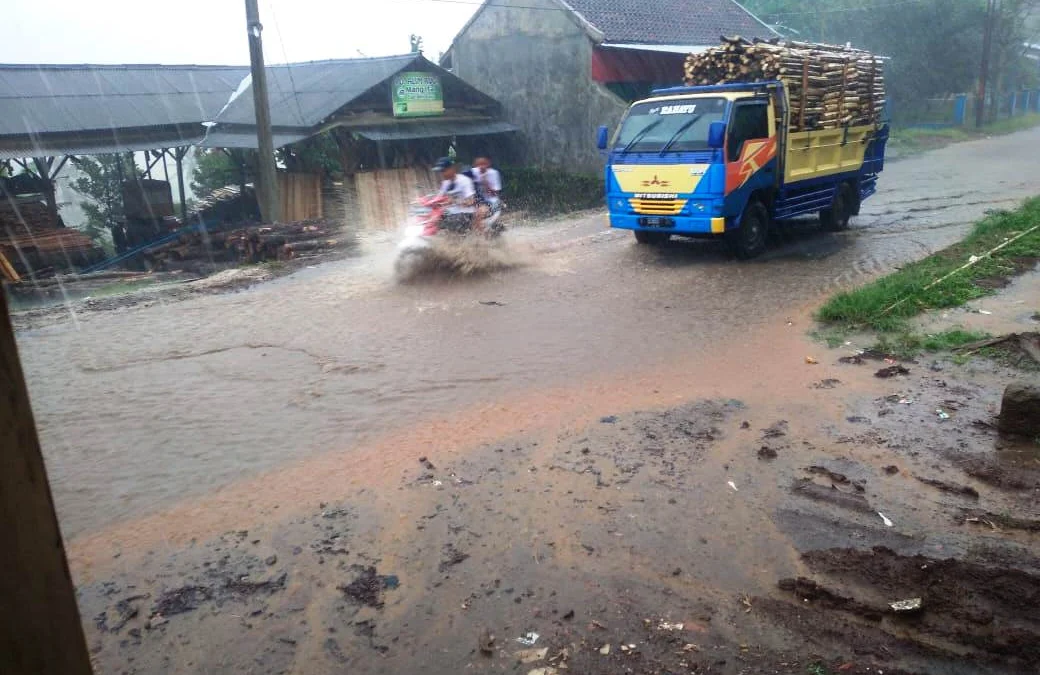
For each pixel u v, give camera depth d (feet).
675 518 14.53
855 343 24.21
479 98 70.18
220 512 15.38
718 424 18.62
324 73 69.92
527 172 70.74
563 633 11.55
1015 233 36.58
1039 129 118.32
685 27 77.66
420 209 36.60
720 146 33.37
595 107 67.15
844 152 42.60
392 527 14.57
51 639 4.08
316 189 63.46
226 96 71.72
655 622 11.72
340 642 11.54
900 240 39.99
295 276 36.78
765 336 25.40
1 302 3.76
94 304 32.42
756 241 37.35
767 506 14.84
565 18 67.72
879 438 17.51
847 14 112.37
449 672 10.85
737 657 10.90
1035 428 16.96
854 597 12.09
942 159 81.10
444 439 18.35
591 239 44.27
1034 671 10.39
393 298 31.91
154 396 21.85
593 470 16.48
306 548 13.98
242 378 23.11
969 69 114.01
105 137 59.26
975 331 24.06
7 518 3.81
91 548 14.20
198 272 48.62
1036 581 12.25
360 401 21.01
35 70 63.00
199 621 12.09
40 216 53.83
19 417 3.87
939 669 10.51
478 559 13.48
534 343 25.45
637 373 22.41
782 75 35.94
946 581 12.33
